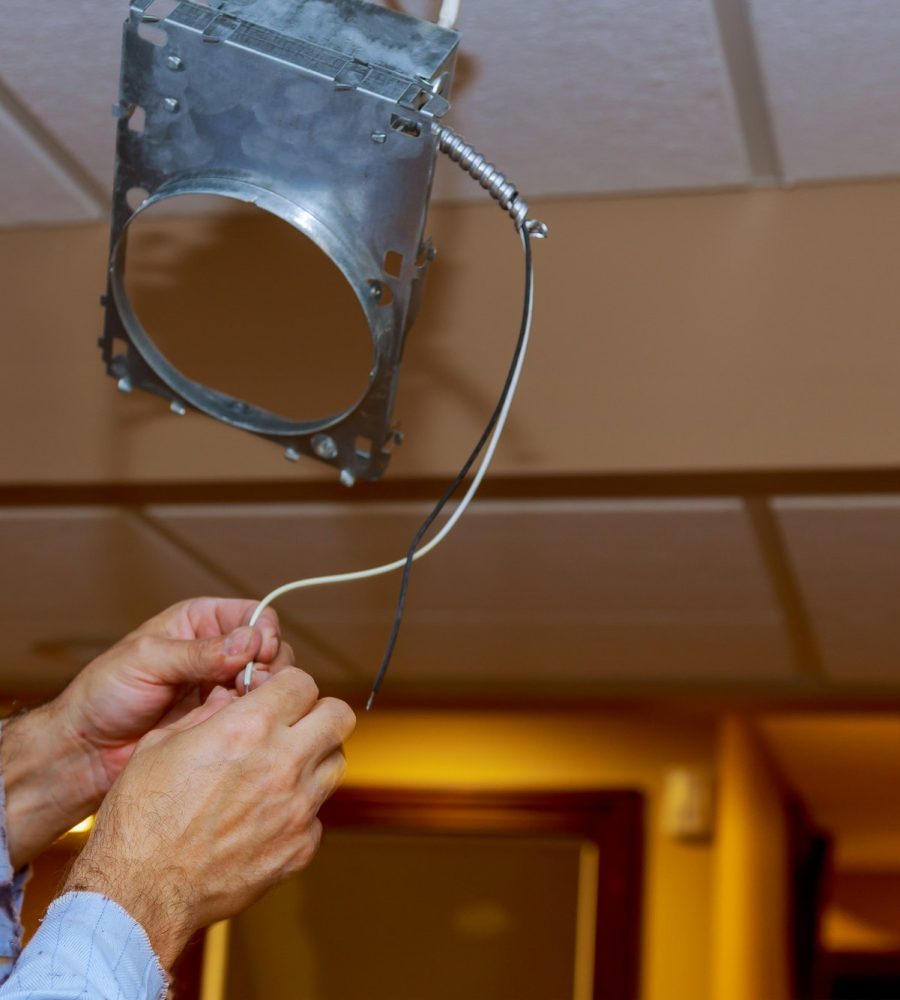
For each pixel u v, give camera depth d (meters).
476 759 2.86
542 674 2.34
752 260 1.40
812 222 1.38
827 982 5.12
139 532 1.79
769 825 3.23
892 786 3.45
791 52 1.14
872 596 1.83
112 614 2.13
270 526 1.74
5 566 1.95
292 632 2.22
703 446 1.40
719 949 2.63
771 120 1.25
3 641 2.30
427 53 0.84
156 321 1.50
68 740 1.05
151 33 1.14
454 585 1.93
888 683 2.21
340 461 0.93
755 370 1.40
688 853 2.69
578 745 2.82
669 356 1.42
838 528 1.60
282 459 1.56
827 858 4.03
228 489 1.61
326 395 1.46
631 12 1.10
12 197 1.48
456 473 1.47
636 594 1.91
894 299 1.37
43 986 0.74
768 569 1.77
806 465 1.38
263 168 0.86
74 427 1.59
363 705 2.51
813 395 1.38
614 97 1.22
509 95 1.22
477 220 1.46
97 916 0.76
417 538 0.91
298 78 0.82
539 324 1.45
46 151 1.38
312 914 2.95
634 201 1.43
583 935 2.74
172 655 1.02
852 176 1.35
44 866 2.67
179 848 0.80
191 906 0.80
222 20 0.84
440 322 1.47
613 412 1.44
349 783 2.89
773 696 2.29
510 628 2.11
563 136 1.29
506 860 2.88
